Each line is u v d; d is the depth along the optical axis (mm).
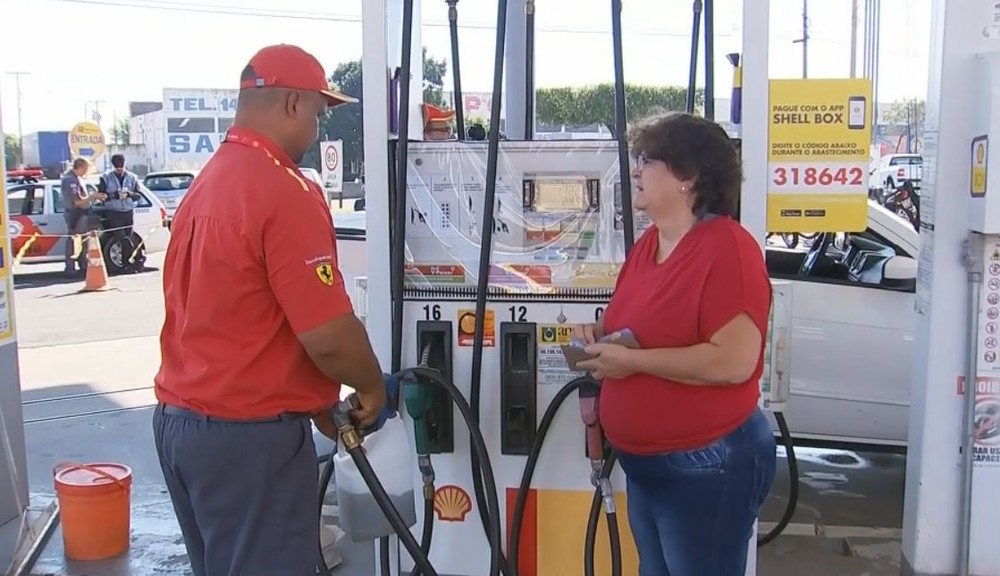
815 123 3262
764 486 2361
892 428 4754
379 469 2834
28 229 13836
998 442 3492
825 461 5449
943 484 3566
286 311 2332
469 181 3012
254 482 2418
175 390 2453
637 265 2459
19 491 4395
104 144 26469
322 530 4004
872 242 4922
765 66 2793
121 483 4008
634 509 2535
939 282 3469
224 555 2486
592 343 2424
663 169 2279
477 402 3041
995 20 3305
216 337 2387
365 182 3031
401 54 2922
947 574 3611
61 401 6715
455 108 3457
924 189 3605
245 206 2314
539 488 3123
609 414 2396
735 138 2885
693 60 3039
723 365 2172
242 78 2455
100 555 3975
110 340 9141
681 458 2295
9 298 4379
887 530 4262
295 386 2443
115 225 14297
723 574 2391
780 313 3602
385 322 3080
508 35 3918
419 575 3094
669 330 2242
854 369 4750
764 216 2848
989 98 3176
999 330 3430
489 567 3172
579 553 3141
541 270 3016
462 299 3059
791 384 4781
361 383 2479
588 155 2959
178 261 2445
